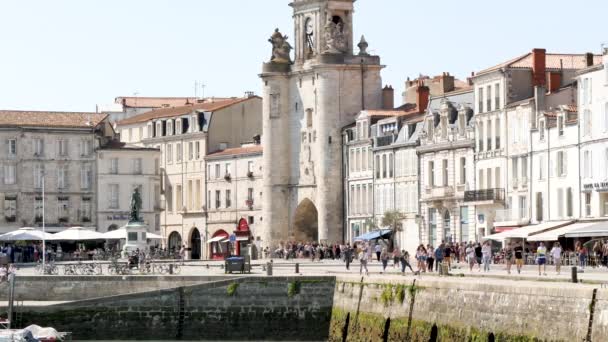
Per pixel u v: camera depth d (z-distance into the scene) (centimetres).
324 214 17562
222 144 19750
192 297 10144
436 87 17288
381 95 17862
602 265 11350
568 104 13600
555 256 9588
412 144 15888
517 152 13850
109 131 18912
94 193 18225
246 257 11300
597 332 6688
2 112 18138
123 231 14738
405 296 8769
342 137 17612
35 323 10031
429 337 8356
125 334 10100
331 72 17638
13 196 17850
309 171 17862
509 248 12394
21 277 10844
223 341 10094
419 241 15775
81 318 10081
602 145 12400
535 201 13538
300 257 17038
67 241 17762
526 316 7275
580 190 12744
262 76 18262
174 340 10112
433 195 15375
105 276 10756
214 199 19512
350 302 9669
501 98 14188
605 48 12375
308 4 18075
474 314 7825
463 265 12138
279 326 10081
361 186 17125
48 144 18025
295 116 18125
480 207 14538
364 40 17912
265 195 18250
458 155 15062
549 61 14238
